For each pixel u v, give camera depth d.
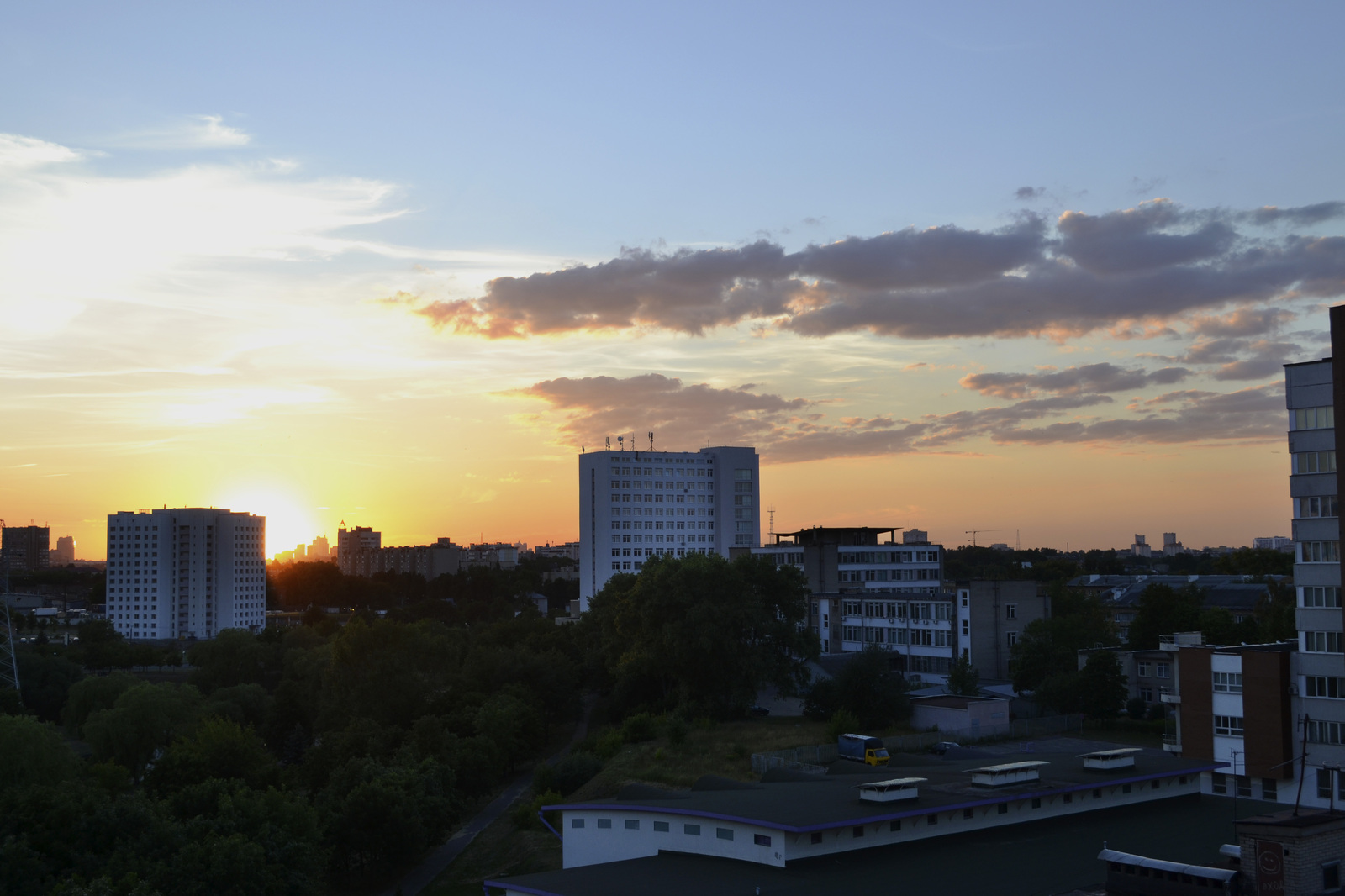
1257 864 48.44
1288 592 192.12
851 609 182.62
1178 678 89.12
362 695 145.00
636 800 68.56
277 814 81.12
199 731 113.88
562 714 165.88
